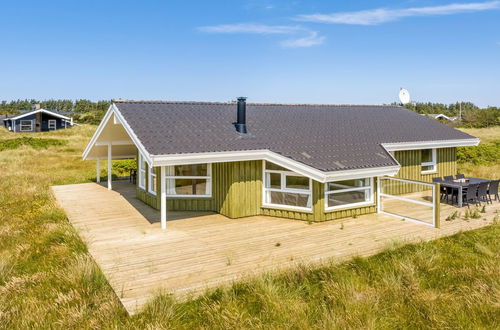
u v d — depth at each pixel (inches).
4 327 185.9
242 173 401.4
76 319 189.2
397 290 216.7
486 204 455.8
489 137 1433.3
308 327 180.4
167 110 465.4
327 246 300.7
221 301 206.1
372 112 669.9
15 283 236.8
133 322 185.3
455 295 215.3
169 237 330.3
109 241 318.7
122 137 581.6
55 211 424.8
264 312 193.6
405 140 518.3
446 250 292.0
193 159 344.2
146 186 485.1
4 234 340.5
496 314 192.2
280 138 442.6
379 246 299.3
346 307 195.5
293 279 232.5
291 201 402.3
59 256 288.4
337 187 423.5
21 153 1141.1
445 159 591.2
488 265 251.0
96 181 711.7
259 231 348.8
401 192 531.2
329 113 616.7
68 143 1432.1
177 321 187.5
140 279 235.0
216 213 425.4
